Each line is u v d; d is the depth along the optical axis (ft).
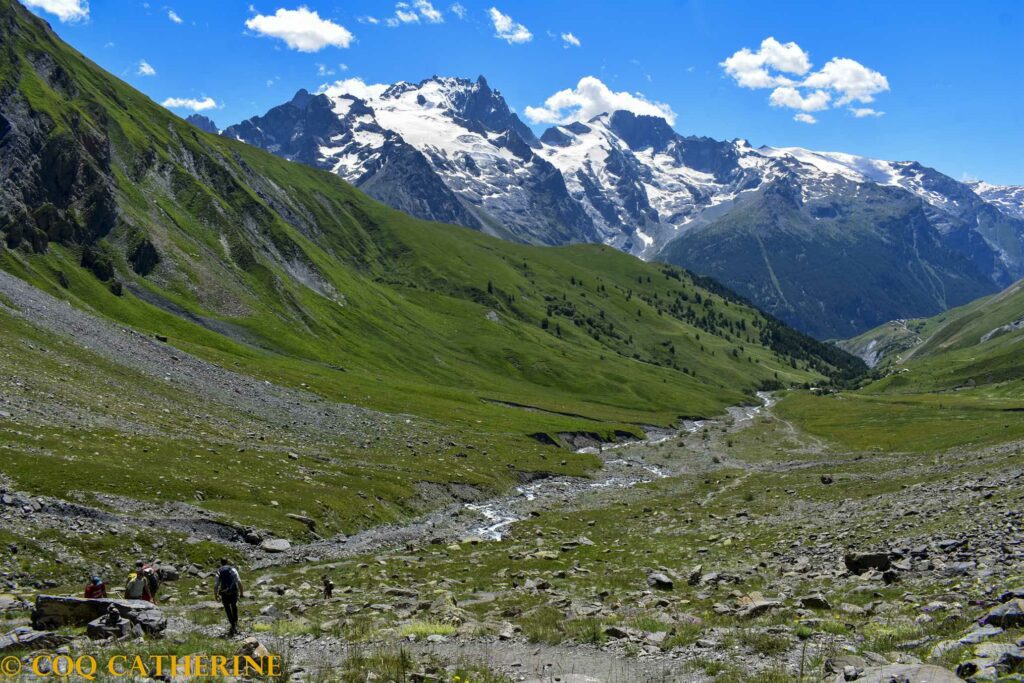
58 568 128.57
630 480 348.59
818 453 428.56
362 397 412.57
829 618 79.51
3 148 516.73
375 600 110.73
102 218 561.84
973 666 52.42
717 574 117.60
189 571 144.36
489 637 81.46
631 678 63.87
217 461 213.87
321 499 204.74
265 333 545.44
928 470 257.14
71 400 221.25
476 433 395.55
